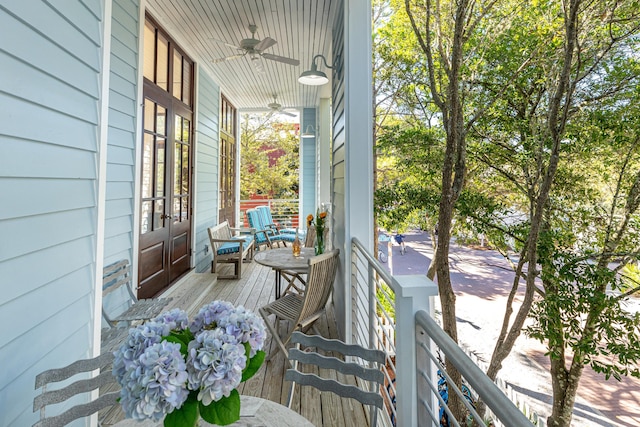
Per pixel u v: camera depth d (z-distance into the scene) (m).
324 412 1.83
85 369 1.01
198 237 4.66
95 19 1.31
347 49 2.35
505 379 5.39
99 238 1.38
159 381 0.58
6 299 0.90
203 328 0.74
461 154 4.86
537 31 4.91
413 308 0.97
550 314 4.31
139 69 2.86
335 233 3.24
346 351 1.15
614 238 4.34
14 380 0.94
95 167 1.34
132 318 2.12
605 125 4.35
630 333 3.83
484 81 5.38
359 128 2.36
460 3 4.46
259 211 6.84
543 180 4.77
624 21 4.09
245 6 3.18
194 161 4.48
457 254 8.03
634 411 4.69
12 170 0.91
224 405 0.65
